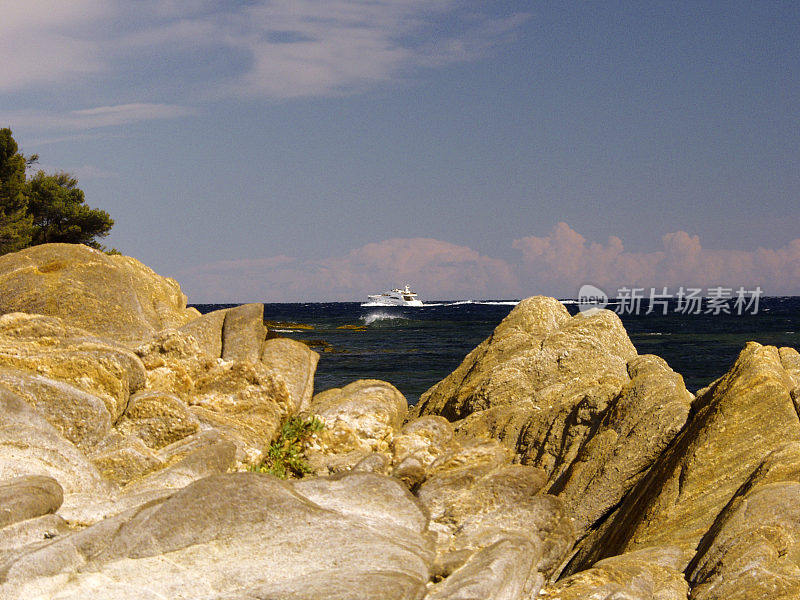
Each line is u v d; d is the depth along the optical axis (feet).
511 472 30.83
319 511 23.95
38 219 235.20
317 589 20.75
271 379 44.37
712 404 35.65
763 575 25.35
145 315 52.85
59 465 29.17
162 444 37.29
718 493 32.73
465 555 25.05
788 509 27.94
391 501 27.25
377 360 188.34
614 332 55.01
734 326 370.53
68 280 47.75
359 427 45.75
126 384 37.91
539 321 61.62
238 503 23.38
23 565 20.99
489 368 57.88
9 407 28.99
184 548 22.79
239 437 40.22
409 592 21.27
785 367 37.91
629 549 32.58
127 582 21.59
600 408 43.73
